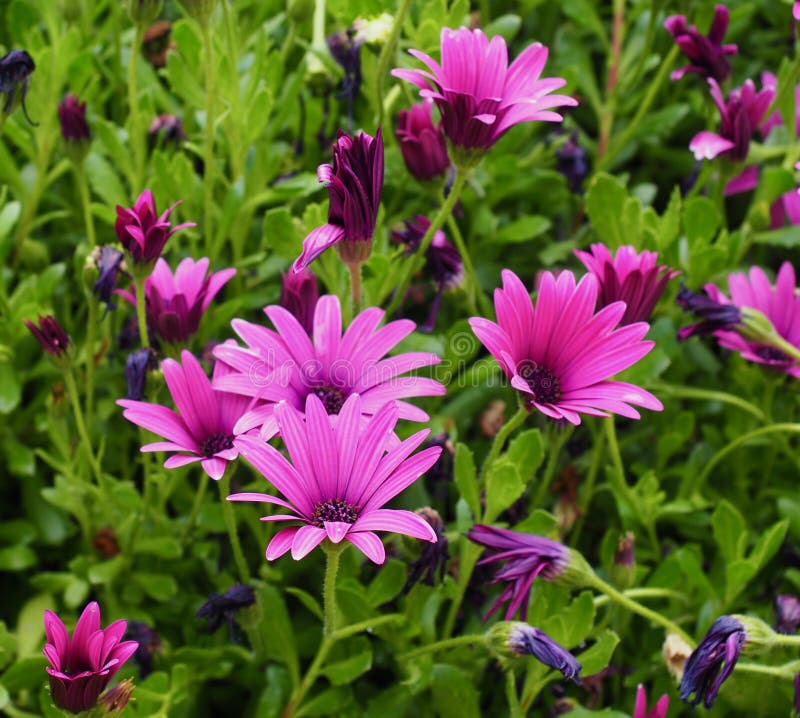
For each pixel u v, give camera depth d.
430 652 0.51
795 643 0.46
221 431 0.46
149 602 0.56
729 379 0.62
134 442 0.59
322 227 0.45
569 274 0.45
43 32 0.64
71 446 0.57
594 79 0.69
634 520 0.57
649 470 0.56
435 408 0.57
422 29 0.59
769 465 0.59
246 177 0.59
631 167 0.70
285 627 0.52
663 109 0.67
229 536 0.51
